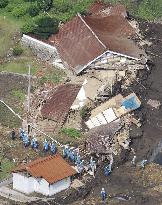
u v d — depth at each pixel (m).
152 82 94.56
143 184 79.25
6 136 85.06
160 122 88.44
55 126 85.94
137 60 94.75
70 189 77.56
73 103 88.00
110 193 77.88
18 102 89.25
